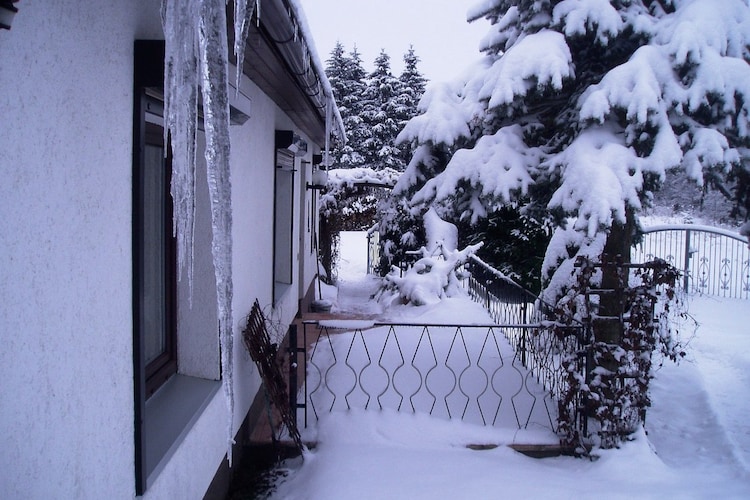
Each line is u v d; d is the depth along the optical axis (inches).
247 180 170.6
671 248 496.4
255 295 185.3
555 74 178.9
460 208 234.4
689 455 176.4
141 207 86.3
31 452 58.0
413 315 323.9
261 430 175.5
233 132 149.9
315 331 291.4
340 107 1237.1
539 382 205.9
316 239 475.8
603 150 170.9
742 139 170.1
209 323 137.3
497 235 455.5
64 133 65.1
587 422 175.9
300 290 357.4
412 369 215.9
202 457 121.8
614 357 167.5
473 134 232.5
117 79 79.4
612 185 161.2
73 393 67.1
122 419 81.7
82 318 69.5
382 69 1241.4
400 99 1219.9
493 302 319.9
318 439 168.1
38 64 59.5
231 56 132.6
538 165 200.8
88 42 70.9
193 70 70.5
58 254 63.7
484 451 161.9
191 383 133.6
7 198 54.0
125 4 81.7
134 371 85.8
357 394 193.9
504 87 185.3
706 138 165.0
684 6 182.1
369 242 695.1
